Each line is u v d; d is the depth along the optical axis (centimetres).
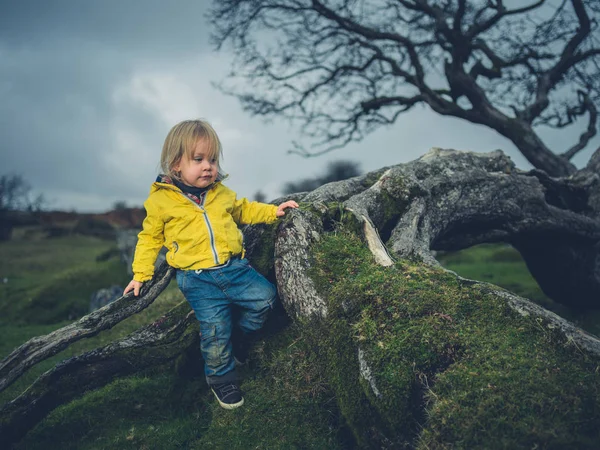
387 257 368
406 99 1053
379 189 454
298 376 342
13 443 364
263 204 357
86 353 388
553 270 705
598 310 774
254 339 379
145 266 332
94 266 1312
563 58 940
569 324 294
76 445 360
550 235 629
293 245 360
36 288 1205
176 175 327
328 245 364
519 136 931
